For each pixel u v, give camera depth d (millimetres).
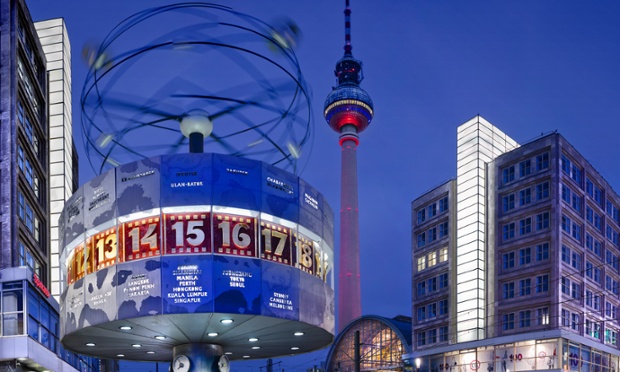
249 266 25906
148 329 27625
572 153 80625
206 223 25719
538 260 76688
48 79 67750
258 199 26547
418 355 88438
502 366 75625
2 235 49250
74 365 60594
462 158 88812
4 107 51719
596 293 82312
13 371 44219
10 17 53594
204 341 30875
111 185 26859
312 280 28344
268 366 74062
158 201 25719
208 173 26016
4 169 50562
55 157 66438
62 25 69875
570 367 71125
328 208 30984
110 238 26438
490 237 83250
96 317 26172
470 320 81938
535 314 75375
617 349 83312
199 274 25219
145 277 25375
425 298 90938
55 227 64438
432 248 91500
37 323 47875
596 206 85125
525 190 80500
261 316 25781
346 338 110812
